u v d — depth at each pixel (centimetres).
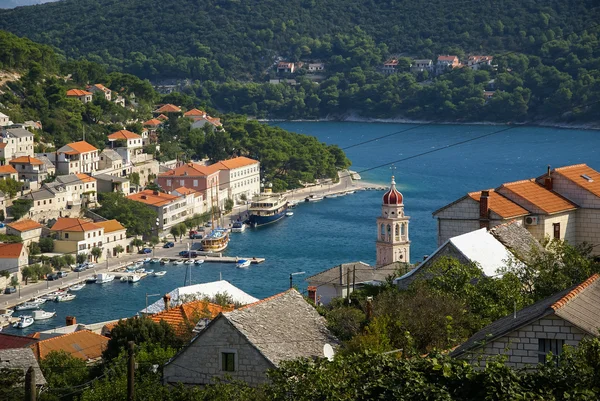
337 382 8256
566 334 8006
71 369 13250
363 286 16862
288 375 8638
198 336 10062
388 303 11300
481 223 14825
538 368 7638
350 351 10031
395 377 7838
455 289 11762
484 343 8169
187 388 9819
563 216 15225
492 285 11606
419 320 10656
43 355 15800
